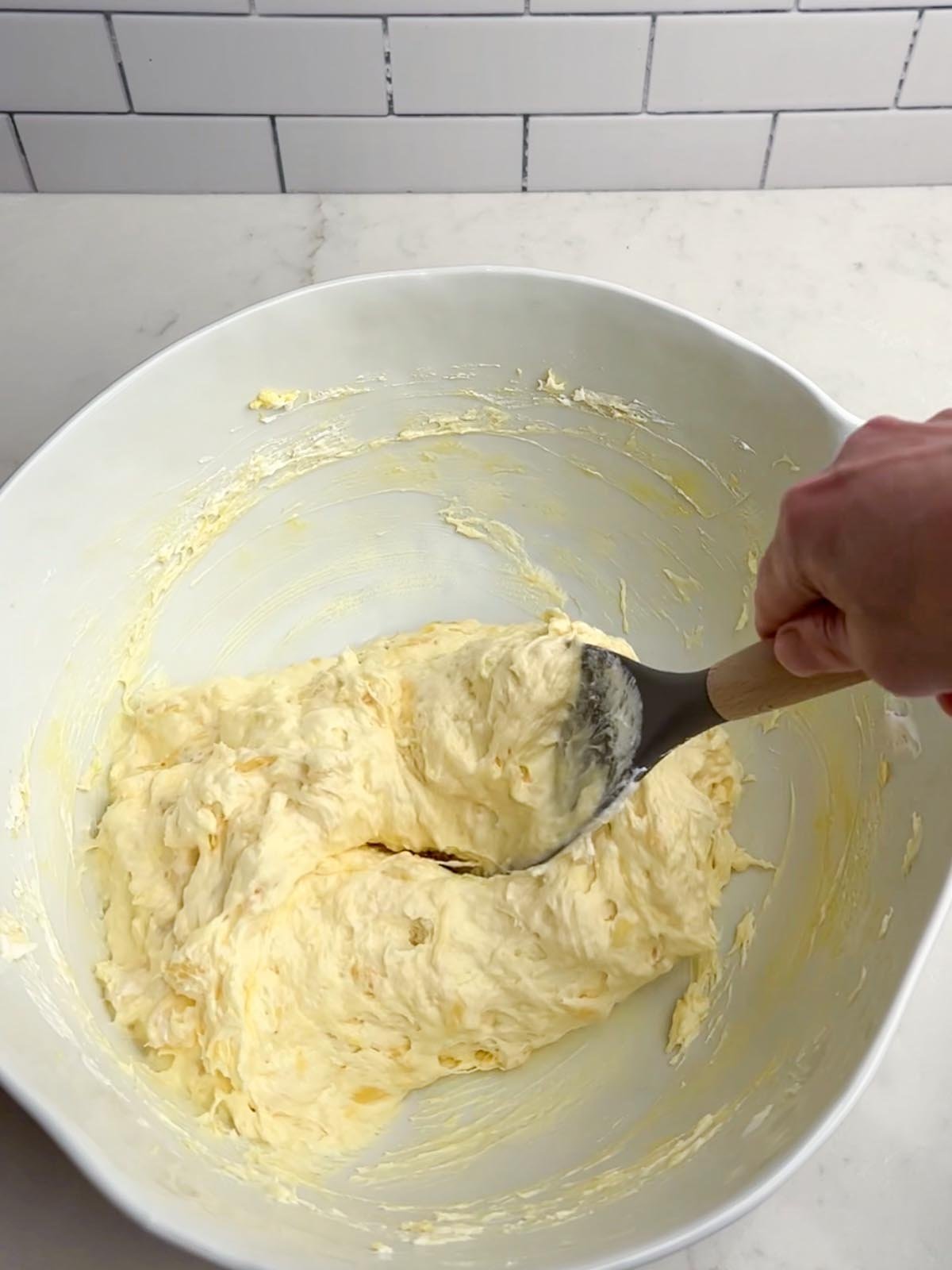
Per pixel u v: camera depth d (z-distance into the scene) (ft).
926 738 1.22
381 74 1.90
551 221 2.08
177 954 1.33
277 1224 1.07
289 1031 1.38
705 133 2.00
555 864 1.46
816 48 1.85
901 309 1.97
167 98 1.93
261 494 1.63
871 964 1.18
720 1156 1.15
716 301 1.98
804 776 1.47
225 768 1.48
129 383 1.40
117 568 1.50
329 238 2.06
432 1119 1.39
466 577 1.79
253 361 1.49
